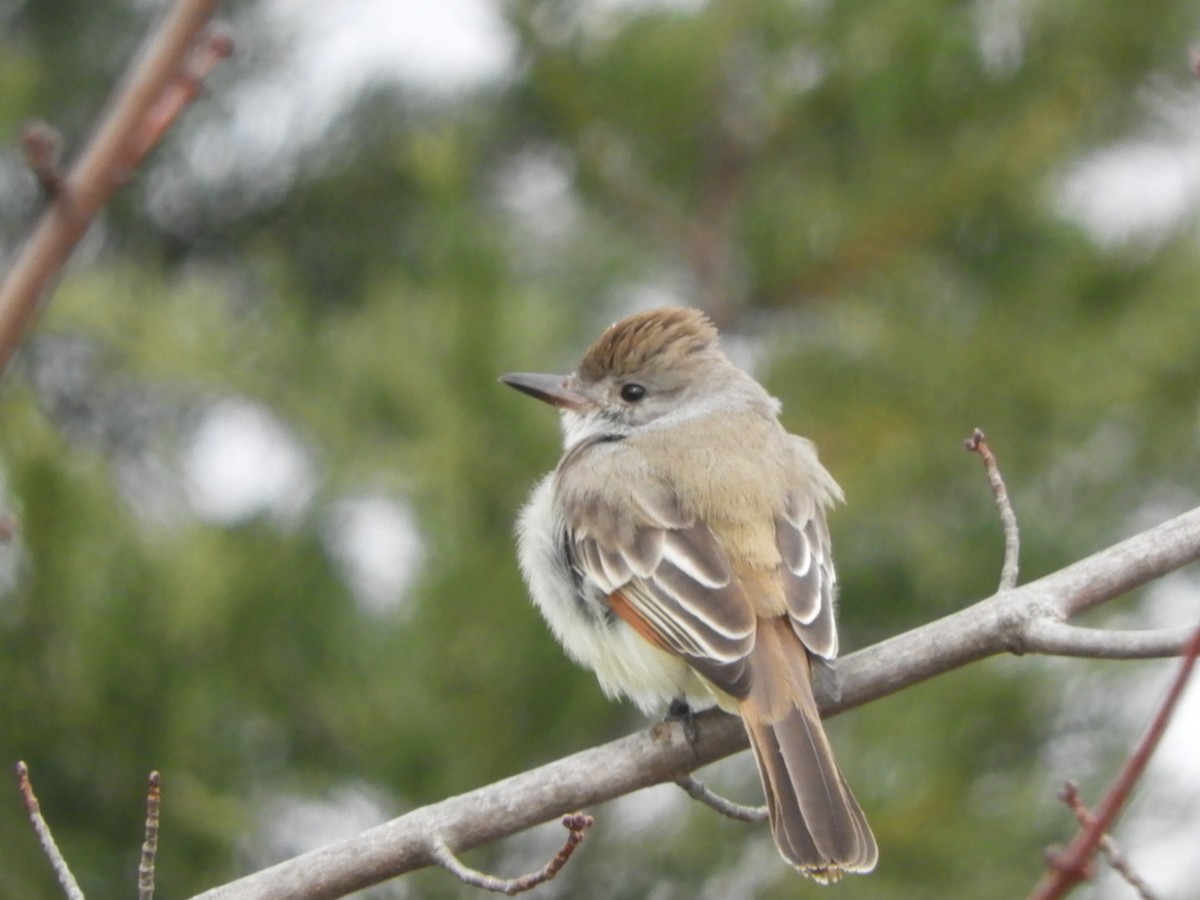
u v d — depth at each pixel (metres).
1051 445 16.16
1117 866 6.85
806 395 16.38
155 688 12.13
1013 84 16.72
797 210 17.28
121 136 6.25
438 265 13.81
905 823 12.95
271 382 14.45
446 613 12.26
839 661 8.08
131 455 17.00
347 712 12.33
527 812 7.77
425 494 12.54
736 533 8.62
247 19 18.47
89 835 12.26
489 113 18.30
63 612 12.14
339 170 18.73
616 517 8.88
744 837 13.10
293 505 13.38
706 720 8.16
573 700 12.18
